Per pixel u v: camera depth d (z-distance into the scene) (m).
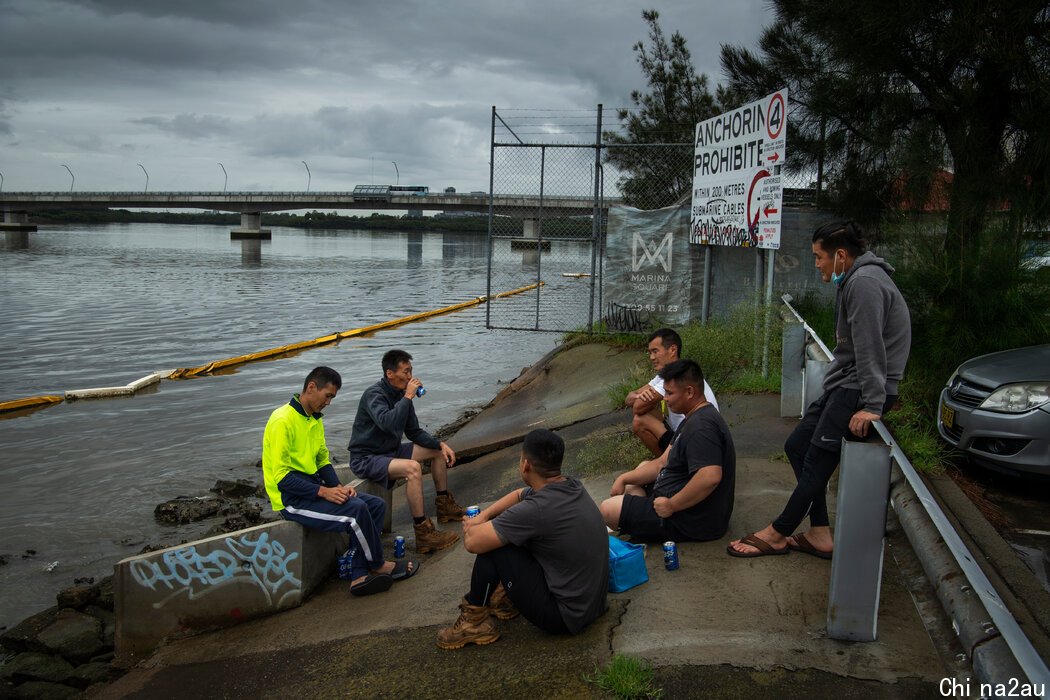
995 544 4.86
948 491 5.75
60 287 38.22
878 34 9.20
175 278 45.62
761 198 8.73
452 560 5.67
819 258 4.25
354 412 13.44
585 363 12.66
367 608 5.04
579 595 3.92
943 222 9.40
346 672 4.11
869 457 3.52
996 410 6.14
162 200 108.62
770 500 5.56
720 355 9.34
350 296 36.06
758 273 9.47
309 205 105.62
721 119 10.03
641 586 4.42
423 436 6.85
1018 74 8.71
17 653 5.72
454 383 16.22
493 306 31.27
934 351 8.26
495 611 4.37
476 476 8.58
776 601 4.10
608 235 13.30
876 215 11.02
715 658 3.61
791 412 7.85
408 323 26.31
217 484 9.55
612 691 3.44
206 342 21.61
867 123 10.70
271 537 5.19
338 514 5.20
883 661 3.47
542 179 13.32
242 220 109.75
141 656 5.17
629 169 16.09
